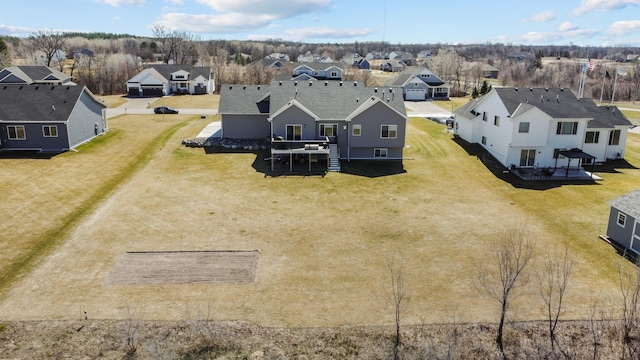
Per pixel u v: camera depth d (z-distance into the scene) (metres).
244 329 19.08
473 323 19.52
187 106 72.50
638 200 25.78
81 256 24.59
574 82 115.25
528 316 19.98
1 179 35.28
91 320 19.44
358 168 40.72
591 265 24.22
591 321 18.78
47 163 39.41
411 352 17.94
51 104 43.69
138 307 20.36
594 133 42.94
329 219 30.00
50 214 29.55
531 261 24.58
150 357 17.36
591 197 34.78
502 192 35.84
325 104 43.56
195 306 20.52
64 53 145.38
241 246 26.12
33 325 19.03
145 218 29.55
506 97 43.25
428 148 47.25
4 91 44.59
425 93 88.31
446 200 33.88
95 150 43.56
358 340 18.55
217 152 43.81
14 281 22.08
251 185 35.97
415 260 24.75
